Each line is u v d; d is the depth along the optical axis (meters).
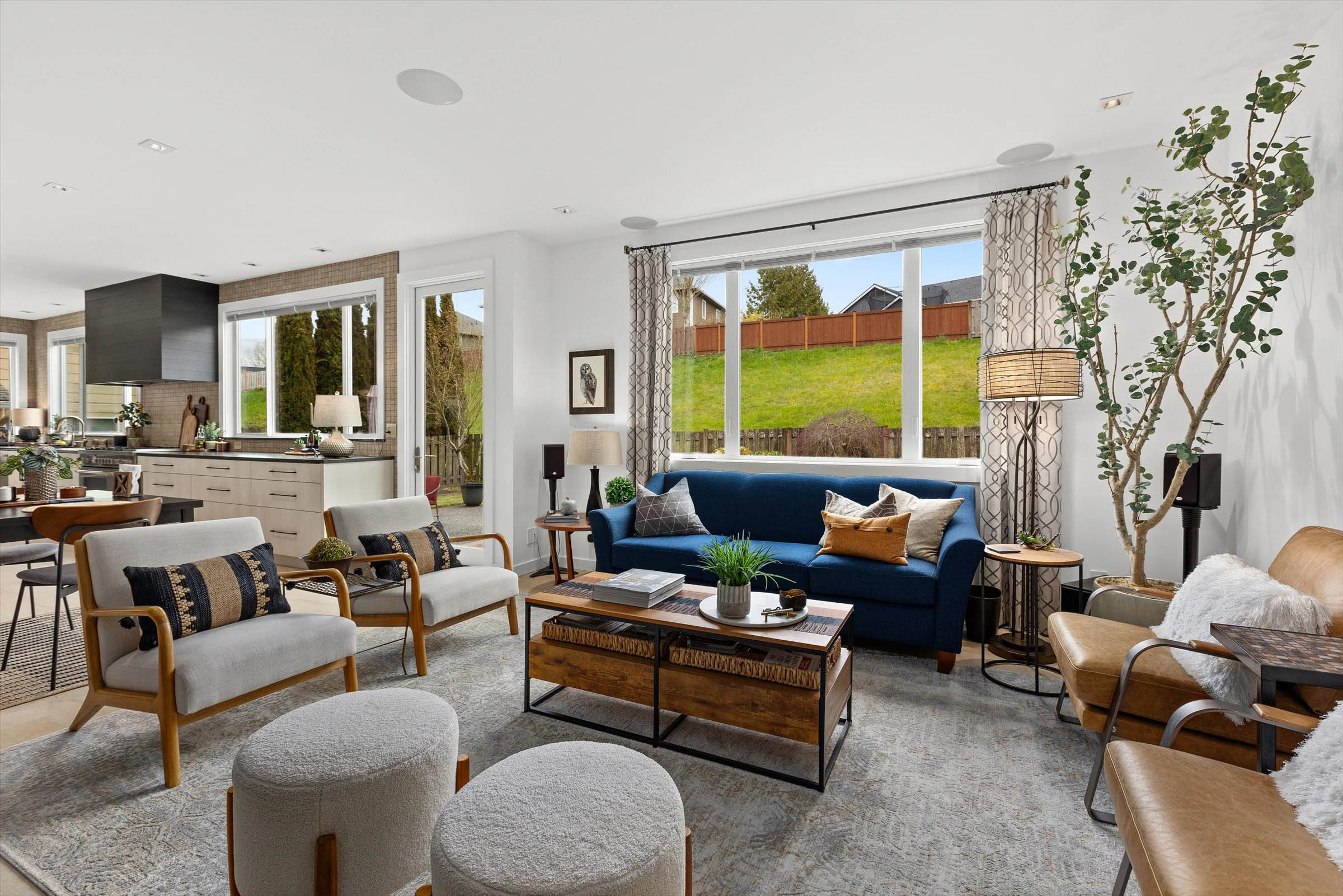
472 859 1.04
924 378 4.00
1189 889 0.98
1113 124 3.09
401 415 5.19
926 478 3.89
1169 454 2.87
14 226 4.51
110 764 2.06
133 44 2.39
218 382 6.29
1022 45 2.45
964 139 3.23
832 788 1.96
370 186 3.82
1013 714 2.49
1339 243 2.17
